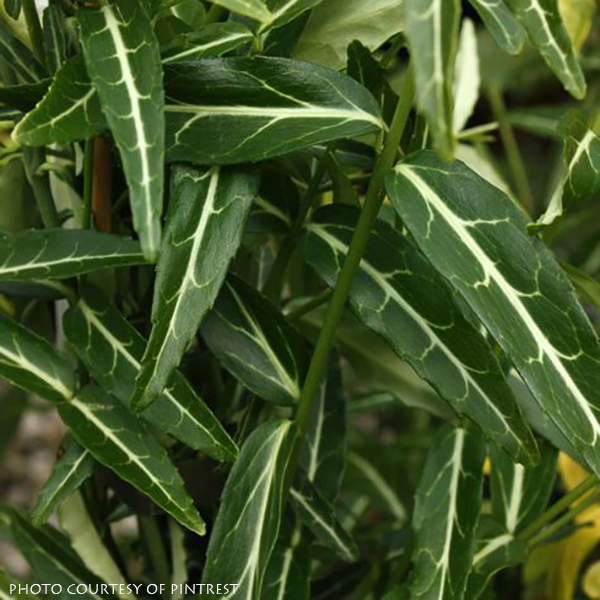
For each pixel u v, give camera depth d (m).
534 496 0.42
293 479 0.40
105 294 0.39
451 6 0.30
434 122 0.30
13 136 0.32
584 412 0.34
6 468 1.00
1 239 0.36
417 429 0.64
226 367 0.37
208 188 0.34
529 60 0.62
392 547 0.45
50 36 0.36
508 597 0.50
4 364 0.36
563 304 0.34
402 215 0.34
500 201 0.34
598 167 0.35
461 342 0.35
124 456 0.36
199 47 0.35
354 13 0.37
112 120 0.32
